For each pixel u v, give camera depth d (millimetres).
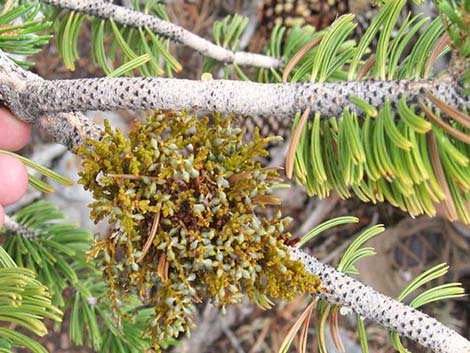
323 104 174
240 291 186
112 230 177
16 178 215
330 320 205
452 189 170
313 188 192
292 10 394
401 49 184
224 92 175
